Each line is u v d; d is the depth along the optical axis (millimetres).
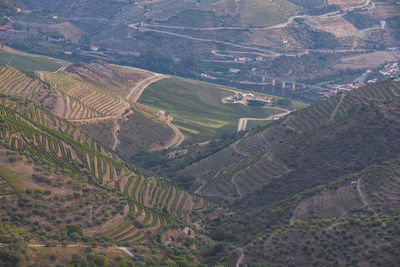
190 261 165875
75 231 151625
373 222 160250
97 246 146000
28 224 149625
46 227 151500
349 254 151375
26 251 122312
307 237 166500
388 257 142625
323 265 150500
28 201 159750
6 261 116500
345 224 164000
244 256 170625
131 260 144250
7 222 145875
